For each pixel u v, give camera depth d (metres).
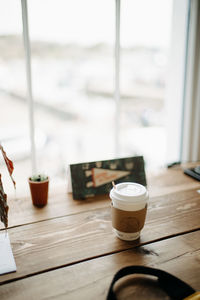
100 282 0.60
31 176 1.00
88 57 4.52
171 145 2.07
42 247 0.73
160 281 0.59
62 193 1.09
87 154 3.63
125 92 4.03
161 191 1.12
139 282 0.60
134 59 3.41
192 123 1.88
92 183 1.07
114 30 1.63
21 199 1.04
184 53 1.83
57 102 4.86
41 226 0.84
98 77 4.70
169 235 0.79
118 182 1.11
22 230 0.81
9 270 0.63
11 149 2.96
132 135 3.30
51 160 3.39
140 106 3.74
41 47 4.26
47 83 4.68
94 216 0.91
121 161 1.14
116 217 0.75
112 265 0.66
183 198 1.06
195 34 1.71
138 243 0.75
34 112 1.54
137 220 0.73
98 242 0.75
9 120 3.96
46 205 0.98
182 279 0.61
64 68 4.59
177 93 1.95
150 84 3.99
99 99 4.82
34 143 1.58
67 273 0.63
